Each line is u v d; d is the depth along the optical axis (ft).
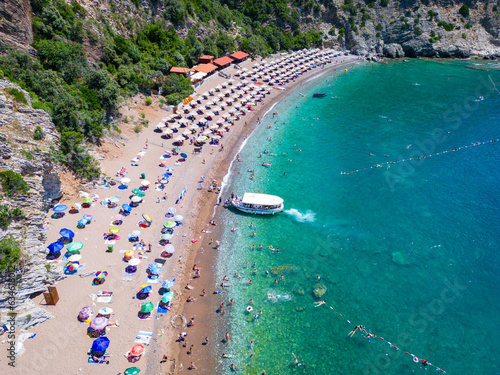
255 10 466.70
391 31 508.94
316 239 172.24
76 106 186.80
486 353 123.85
